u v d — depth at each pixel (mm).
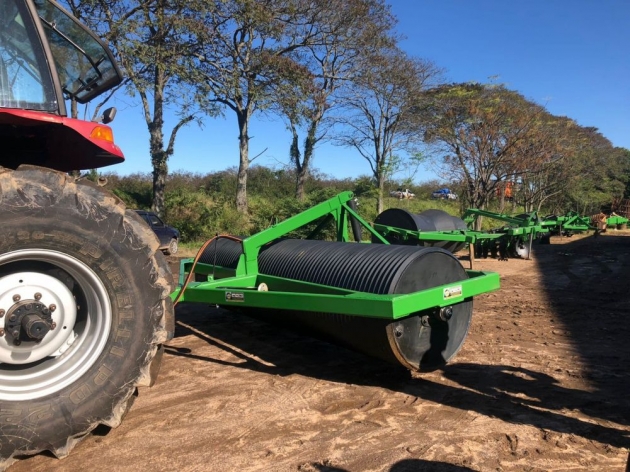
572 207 34719
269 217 18047
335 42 21953
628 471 2480
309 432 3404
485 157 21516
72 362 2846
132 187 24891
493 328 6316
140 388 4117
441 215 11875
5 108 2822
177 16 15031
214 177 28250
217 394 4031
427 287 4254
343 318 4348
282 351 5207
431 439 3336
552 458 3119
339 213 5918
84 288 2879
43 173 2760
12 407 2643
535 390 4254
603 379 4543
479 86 21859
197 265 6184
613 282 10031
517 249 13742
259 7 17375
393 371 4652
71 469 2861
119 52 14070
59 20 4129
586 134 32562
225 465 2957
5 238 2609
